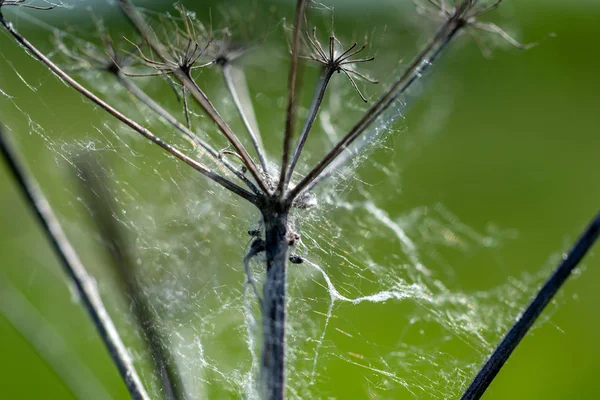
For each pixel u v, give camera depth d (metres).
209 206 0.58
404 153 1.23
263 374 0.51
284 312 0.51
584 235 0.51
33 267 0.74
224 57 0.55
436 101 1.33
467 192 1.23
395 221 1.02
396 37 0.60
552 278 0.51
